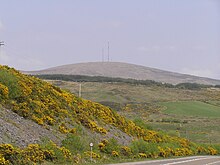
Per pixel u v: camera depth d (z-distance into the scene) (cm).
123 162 3206
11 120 2703
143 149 4162
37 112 3133
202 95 16900
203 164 3472
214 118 11225
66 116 3547
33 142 2559
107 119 4397
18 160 2066
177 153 5191
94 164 2775
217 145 7519
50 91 3775
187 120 10756
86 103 4356
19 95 3120
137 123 5650
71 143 2927
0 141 2242
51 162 2431
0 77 3105
